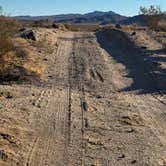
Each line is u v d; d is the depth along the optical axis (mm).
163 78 27266
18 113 16750
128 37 53719
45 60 33750
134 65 33625
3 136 13211
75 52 40312
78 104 19453
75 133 14727
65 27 86750
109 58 37312
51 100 19938
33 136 13969
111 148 13359
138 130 15609
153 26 73062
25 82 25047
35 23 89688
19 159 11766
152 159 12477
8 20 30750
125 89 24594
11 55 30344
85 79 26781
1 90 21844
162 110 19188
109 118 17094
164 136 15000
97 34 65438
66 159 12164
